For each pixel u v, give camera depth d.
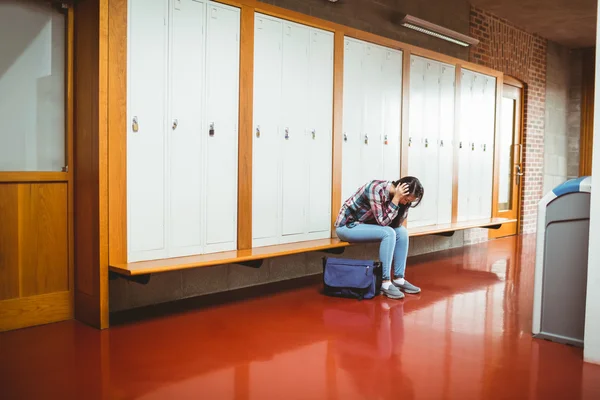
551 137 9.44
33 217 3.33
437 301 4.15
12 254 3.24
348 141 5.04
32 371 2.62
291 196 4.54
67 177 3.46
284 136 4.45
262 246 4.32
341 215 4.64
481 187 7.05
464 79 6.60
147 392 2.39
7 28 3.21
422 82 5.91
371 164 5.30
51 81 3.42
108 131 3.28
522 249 6.98
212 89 3.89
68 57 3.44
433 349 3.02
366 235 4.41
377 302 4.10
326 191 4.86
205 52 3.83
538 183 9.13
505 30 8.01
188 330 3.33
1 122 3.21
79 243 3.46
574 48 9.85
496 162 7.31
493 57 7.78
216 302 4.03
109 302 3.66
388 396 2.37
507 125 8.45
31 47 3.32
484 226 6.41
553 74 9.36
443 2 6.77
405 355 2.92
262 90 4.25
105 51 3.23
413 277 5.10
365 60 5.17
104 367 2.69
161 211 3.62
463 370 2.70
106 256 3.30
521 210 8.76
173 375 2.59
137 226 3.49
